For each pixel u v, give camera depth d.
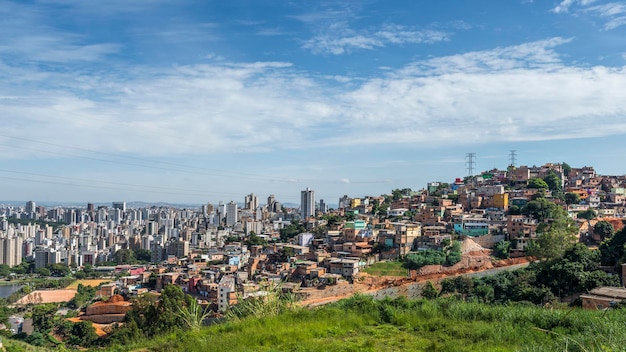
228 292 83.62
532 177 153.50
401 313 18.50
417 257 93.12
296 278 95.75
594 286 47.41
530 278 57.81
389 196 181.00
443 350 13.66
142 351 16.59
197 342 15.96
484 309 18.23
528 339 14.04
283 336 15.69
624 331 13.02
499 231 105.81
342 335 16.06
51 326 83.56
